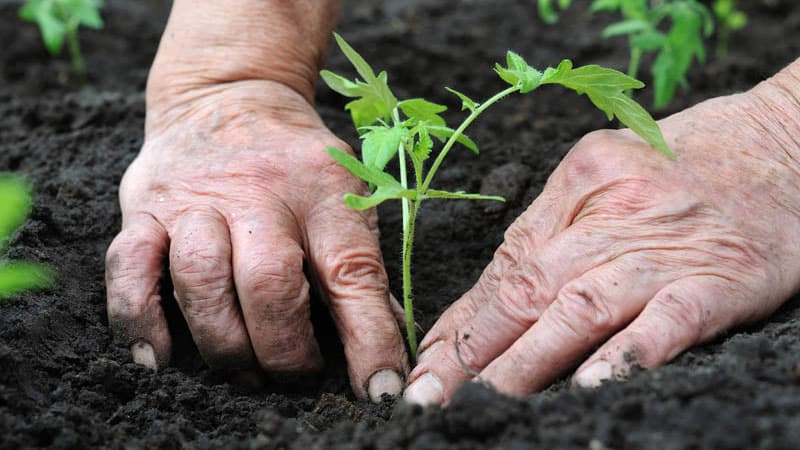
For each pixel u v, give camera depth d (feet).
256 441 2.40
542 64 3.84
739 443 2.21
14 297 2.59
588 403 2.32
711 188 2.52
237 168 2.63
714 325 2.44
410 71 3.64
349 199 2.35
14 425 2.38
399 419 2.38
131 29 4.25
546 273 2.48
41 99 3.53
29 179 2.98
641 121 2.49
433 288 2.84
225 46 2.78
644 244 2.48
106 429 2.44
